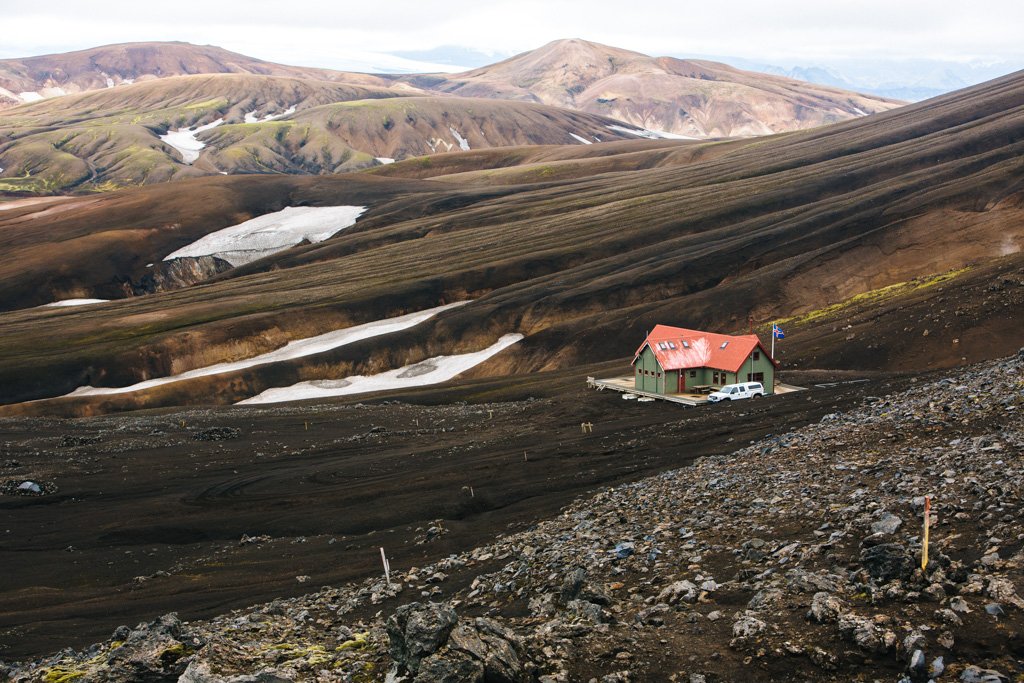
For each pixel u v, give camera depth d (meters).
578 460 49.94
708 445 46.72
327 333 149.75
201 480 61.81
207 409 107.56
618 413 70.75
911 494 20.92
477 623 15.12
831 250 139.25
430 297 162.00
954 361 72.81
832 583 16.03
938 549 16.61
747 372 72.44
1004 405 30.25
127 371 132.50
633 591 18.86
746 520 23.11
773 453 34.72
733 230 171.88
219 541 46.97
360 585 30.39
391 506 47.12
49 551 47.09
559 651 14.77
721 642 14.55
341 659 16.78
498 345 140.75
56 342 143.75
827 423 42.03
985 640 12.83
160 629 19.03
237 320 147.75
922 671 12.25
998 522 17.09
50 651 28.80
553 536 29.08
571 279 157.75
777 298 129.75
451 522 40.84
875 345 81.50
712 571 19.25
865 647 13.30
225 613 30.80
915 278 121.00
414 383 131.12
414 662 13.88
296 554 40.50
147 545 47.38
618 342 127.25
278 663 16.78
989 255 125.62
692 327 127.12
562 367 125.31
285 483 58.44
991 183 148.12
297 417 91.62
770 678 12.97
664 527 24.75
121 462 68.56
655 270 152.12
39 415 117.06
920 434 30.44
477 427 74.56
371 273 180.75
